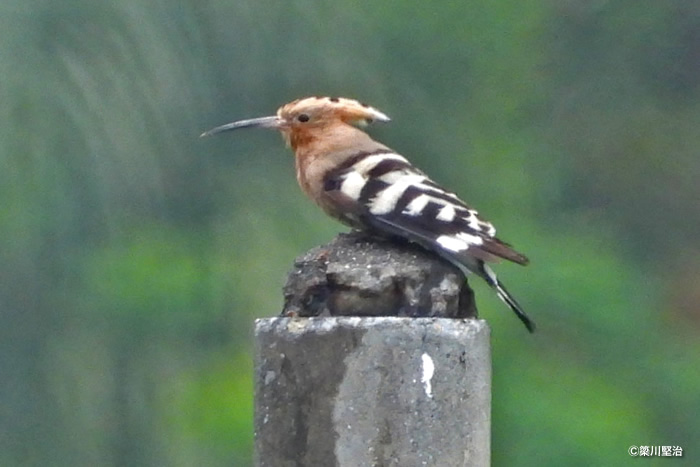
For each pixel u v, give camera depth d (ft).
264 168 45.78
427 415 22.11
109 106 43.93
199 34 44.73
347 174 27.84
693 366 56.03
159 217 45.21
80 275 44.88
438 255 25.39
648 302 57.36
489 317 53.06
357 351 22.11
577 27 61.31
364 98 48.49
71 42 43.88
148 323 45.65
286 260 45.62
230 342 46.70
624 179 60.39
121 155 44.11
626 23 61.21
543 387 52.42
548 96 60.49
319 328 22.22
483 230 25.88
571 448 50.44
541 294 54.60
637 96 61.00
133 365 45.83
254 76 45.39
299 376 22.27
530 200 59.06
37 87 43.60
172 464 46.03
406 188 26.45
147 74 44.19
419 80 53.93
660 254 59.98
